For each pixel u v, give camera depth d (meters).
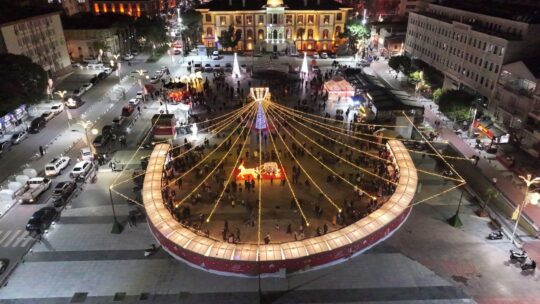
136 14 173.62
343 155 62.22
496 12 84.25
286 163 59.75
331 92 86.25
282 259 37.66
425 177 57.00
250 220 46.31
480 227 46.31
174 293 37.19
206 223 46.44
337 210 48.81
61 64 108.00
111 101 89.19
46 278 38.97
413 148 65.38
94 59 123.56
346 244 39.53
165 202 46.94
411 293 37.16
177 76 107.56
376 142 65.50
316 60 124.31
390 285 38.03
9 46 86.50
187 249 38.97
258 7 134.38
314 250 38.59
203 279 38.75
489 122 70.50
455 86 88.62
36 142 68.94
